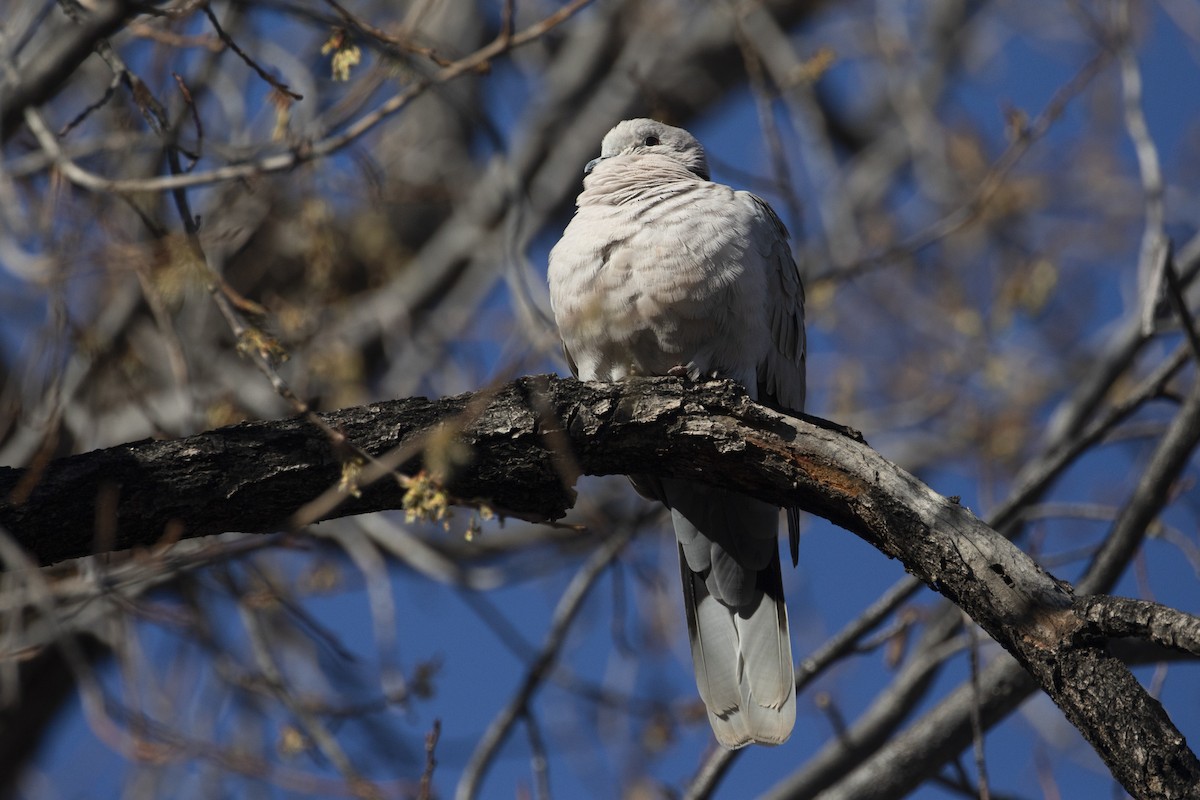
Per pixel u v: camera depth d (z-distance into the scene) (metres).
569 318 9.02
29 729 14.28
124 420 12.20
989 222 15.68
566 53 16.98
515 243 10.16
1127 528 9.19
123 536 6.79
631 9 16.61
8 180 9.02
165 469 6.74
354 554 11.94
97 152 10.54
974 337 14.10
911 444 15.47
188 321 12.61
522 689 10.09
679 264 8.62
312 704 11.05
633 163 9.51
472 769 9.85
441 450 6.38
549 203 15.59
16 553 6.29
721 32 16.56
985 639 10.20
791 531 9.06
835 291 12.80
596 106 16.19
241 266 13.13
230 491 6.77
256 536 10.41
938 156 15.62
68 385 10.88
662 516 13.31
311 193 11.48
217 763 9.23
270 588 10.50
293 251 12.97
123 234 9.12
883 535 6.59
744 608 8.69
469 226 15.08
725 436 6.92
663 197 8.91
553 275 9.14
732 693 8.49
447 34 16.09
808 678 9.48
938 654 9.65
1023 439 15.03
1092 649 5.77
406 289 14.80
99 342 10.05
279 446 6.83
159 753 9.12
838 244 13.93
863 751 9.76
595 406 7.03
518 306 10.23
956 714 9.28
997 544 6.17
